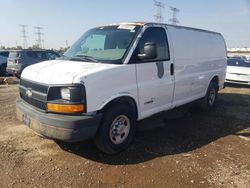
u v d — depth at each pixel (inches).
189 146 205.0
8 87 505.0
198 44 271.1
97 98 167.8
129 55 189.0
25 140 208.7
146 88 201.5
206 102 299.7
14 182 151.5
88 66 177.8
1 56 738.8
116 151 184.9
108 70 174.2
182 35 245.8
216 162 178.9
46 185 149.1
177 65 234.2
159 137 222.2
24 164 171.6
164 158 183.2
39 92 173.2
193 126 253.6
